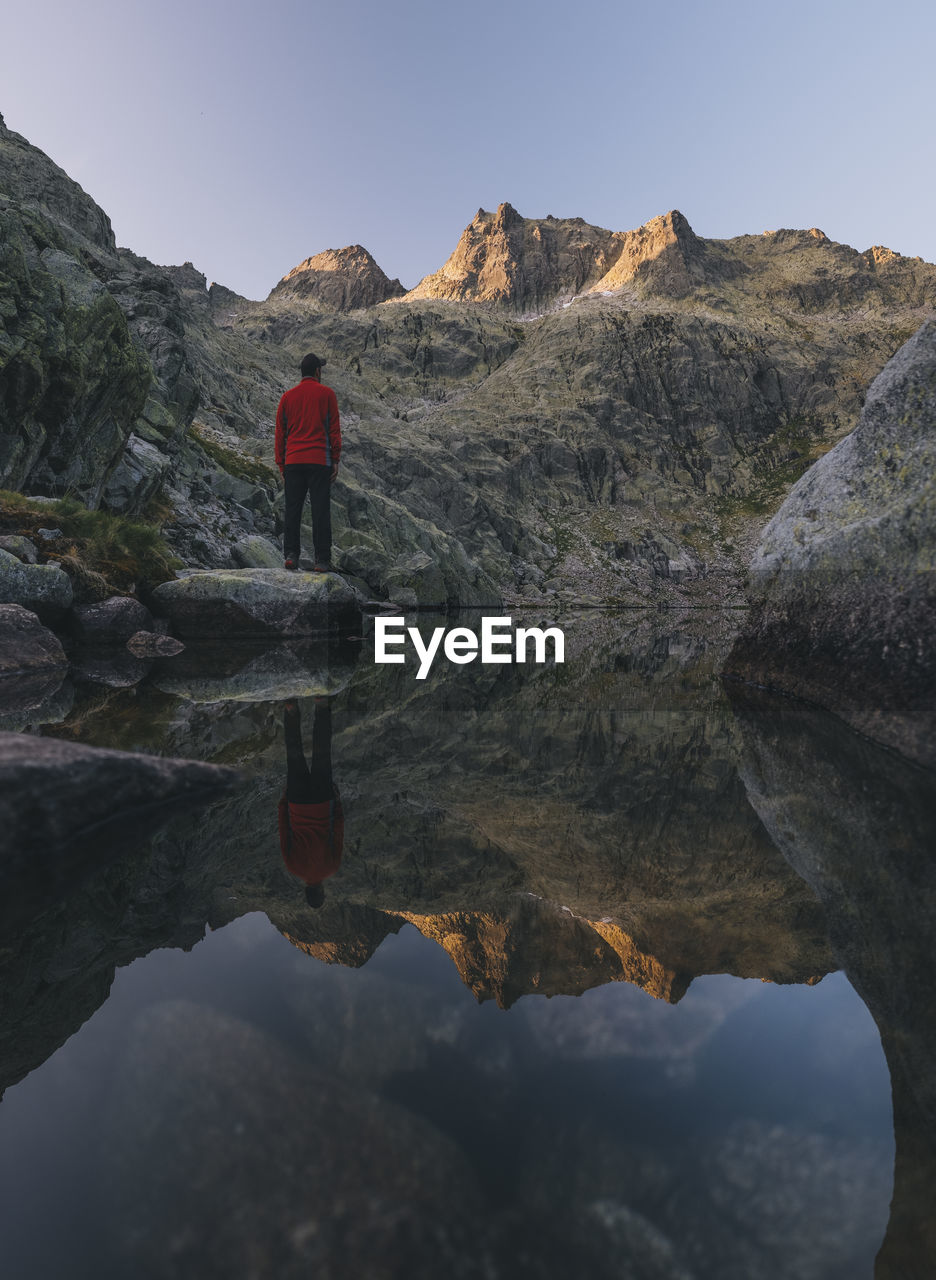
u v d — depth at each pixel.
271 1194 0.67
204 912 1.40
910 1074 0.89
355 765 2.86
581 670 7.55
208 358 50.31
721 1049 0.95
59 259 10.31
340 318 115.06
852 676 3.79
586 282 134.75
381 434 68.19
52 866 1.61
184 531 13.93
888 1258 0.60
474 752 3.20
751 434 95.06
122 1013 1.00
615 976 1.16
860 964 1.23
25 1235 0.62
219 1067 0.86
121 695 4.39
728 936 1.34
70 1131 0.75
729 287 126.31
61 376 9.59
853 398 97.12
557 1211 0.65
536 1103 0.81
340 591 10.40
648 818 2.20
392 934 1.33
